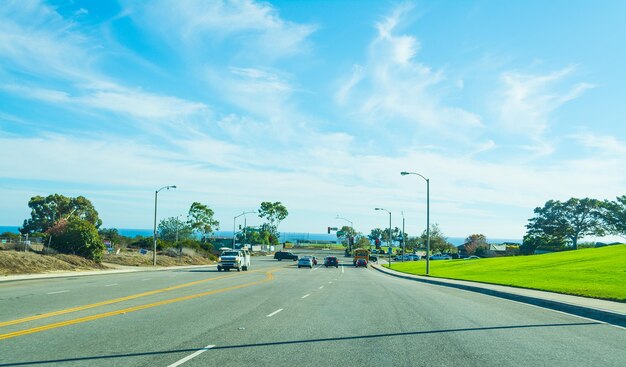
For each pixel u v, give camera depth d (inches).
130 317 550.3
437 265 2802.7
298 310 649.0
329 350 380.8
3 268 1278.3
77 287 956.6
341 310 661.3
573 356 377.7
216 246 4653.1
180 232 4156.0
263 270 2097.7
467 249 5172.2
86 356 344.5
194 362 330.0
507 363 346.9
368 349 387.9
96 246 1804.9
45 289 895.1
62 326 477.7
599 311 653.3
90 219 3740.2
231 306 681.0
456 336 461.4
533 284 1211.9
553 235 4562.0
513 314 661.9
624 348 417.4
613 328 545.3
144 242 3061.0
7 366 313.3
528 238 4690.0
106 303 685.3
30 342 394.6
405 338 444.1
